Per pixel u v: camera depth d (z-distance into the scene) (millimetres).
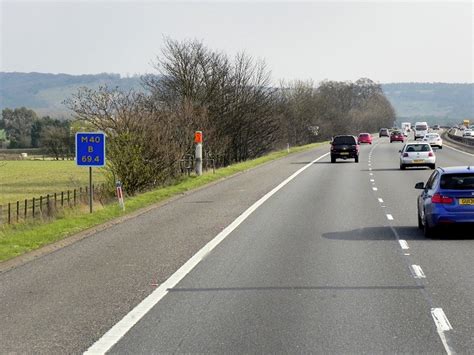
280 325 8688
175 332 8391
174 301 10156
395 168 48688
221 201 26781
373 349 7613
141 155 32438
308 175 41312
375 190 31031
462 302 9898
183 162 41031
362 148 89750
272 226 19266
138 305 9906
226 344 7855
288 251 14922
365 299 10180
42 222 22359
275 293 10664
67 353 7590
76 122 33406
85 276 12312
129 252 15062
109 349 7715
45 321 9047
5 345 7934
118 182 24125
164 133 35125
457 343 7809
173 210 23984
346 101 194750
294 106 108562
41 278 12195
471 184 16609
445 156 64500
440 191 16625
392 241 16328
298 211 22984
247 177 40094
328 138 138250
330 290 10859
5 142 175125
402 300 10086
